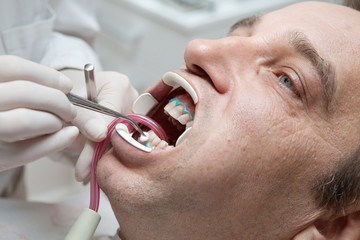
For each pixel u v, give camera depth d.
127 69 2.18
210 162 0.78
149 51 2.04
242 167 0.79
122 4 2.06
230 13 1.99
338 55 0.83
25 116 0.73
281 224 0.85
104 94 1.02
